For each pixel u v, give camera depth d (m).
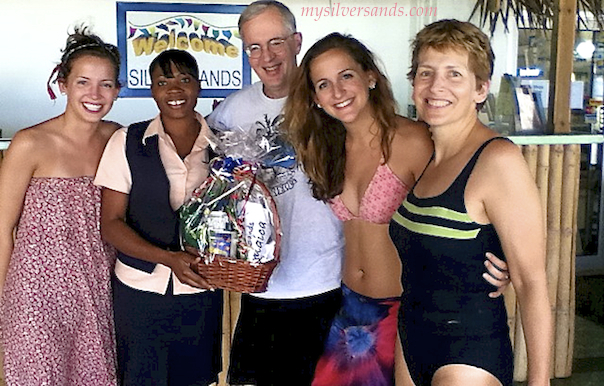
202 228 1.89
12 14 3.97
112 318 2.17
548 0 3.99
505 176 1.57
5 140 2.93
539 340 1.62
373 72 1.98
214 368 2.23
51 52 4.05
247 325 2.27
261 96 2.21
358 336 2.13
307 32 4.39
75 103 2.04
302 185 2.12
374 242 2.05
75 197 2.06
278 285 2.18
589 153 4.92
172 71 2.02
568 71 3.27
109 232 2.05
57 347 2.06
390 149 1.95
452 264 1.66
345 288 2.17
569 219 3.25
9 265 2.10
